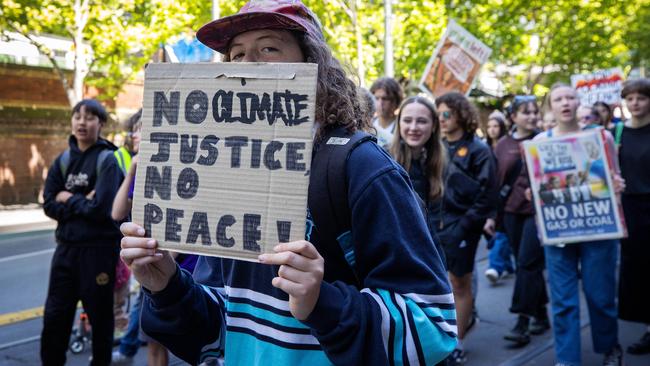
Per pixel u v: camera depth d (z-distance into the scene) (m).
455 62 6.98
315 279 1.29
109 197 3.81
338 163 1.44
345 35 15.08
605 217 3.95
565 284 4.06
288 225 1.36
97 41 15.18
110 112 18.72
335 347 1.33
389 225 1.40
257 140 1.40
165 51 4.61
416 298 1.39
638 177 4.26
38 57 16.78
